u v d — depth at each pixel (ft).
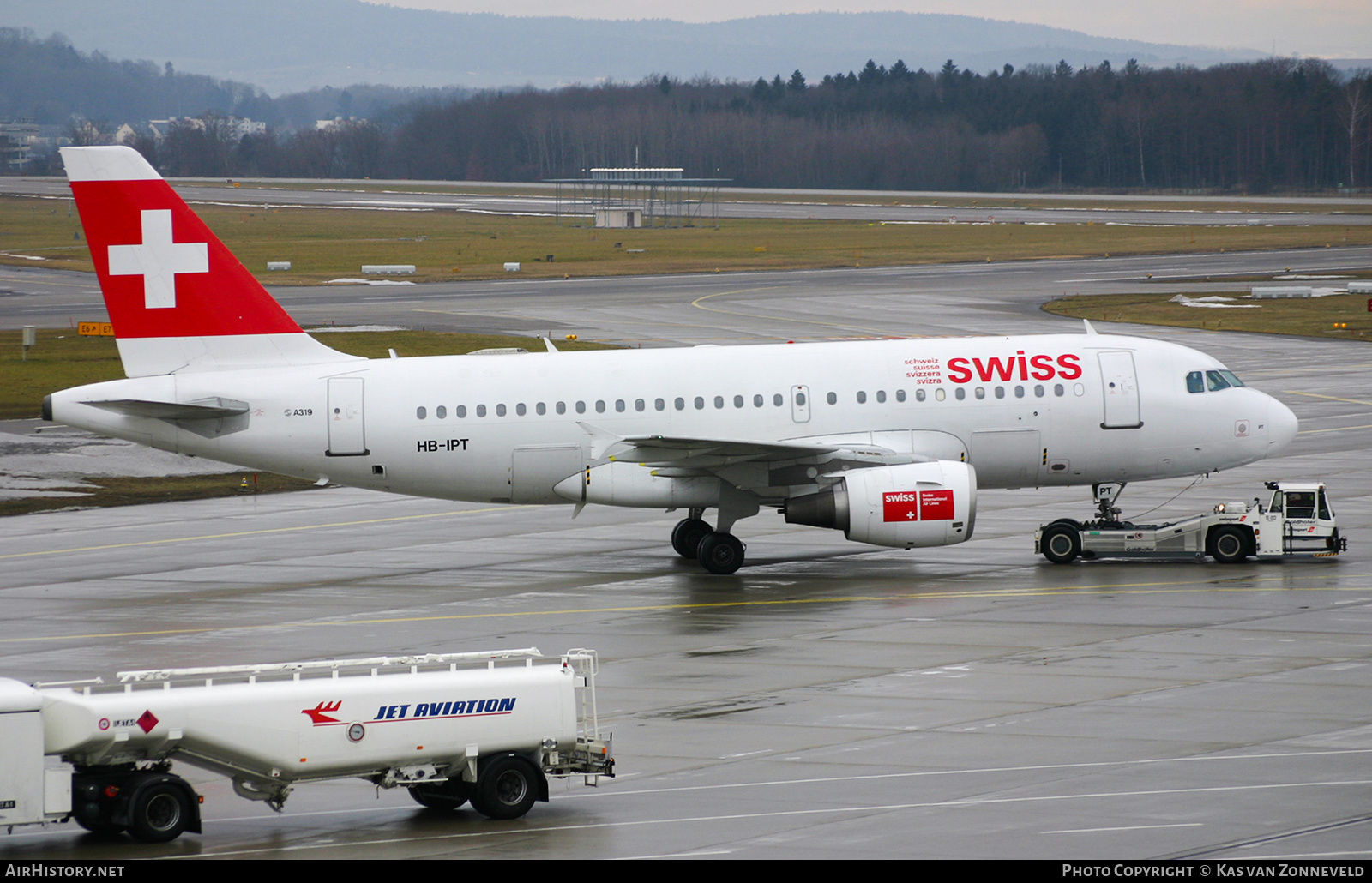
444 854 158.51
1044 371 355.97
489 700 172.65
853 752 194.49
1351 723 201.05
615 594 322.14
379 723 170.40
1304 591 300.20
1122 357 359.87
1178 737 195.72
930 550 369.71
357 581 345.72
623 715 219.00
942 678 235.81
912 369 355.97
